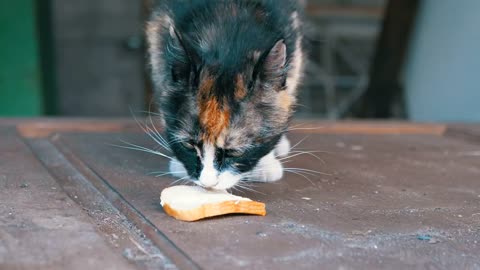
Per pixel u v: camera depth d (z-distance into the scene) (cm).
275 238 72
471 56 155
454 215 80
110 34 243
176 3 93
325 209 80
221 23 87
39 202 78
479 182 92
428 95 175
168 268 67
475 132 119
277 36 87
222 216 76
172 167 88
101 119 119
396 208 81
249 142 82
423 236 74
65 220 73
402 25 179
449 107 165
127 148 100
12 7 182
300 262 68
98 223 75
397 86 188
